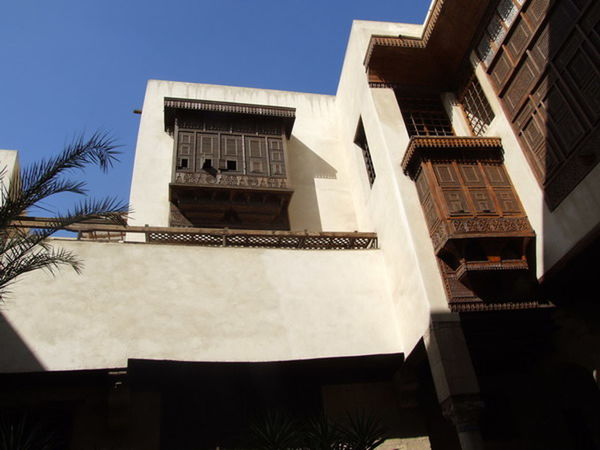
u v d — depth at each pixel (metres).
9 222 5.83
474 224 8.15
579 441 9.38
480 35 9.96
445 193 8.57
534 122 8.29
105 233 11.25
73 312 8.00
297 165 13.70
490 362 9.17
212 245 9.77
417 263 8.37
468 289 8.02
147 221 11.61
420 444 9.05
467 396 7.19
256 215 11.73
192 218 11.52
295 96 15.23
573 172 7.32
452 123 10.89
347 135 13.55
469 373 7.36
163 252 8.97
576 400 9.60
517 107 8.72
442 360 7.45
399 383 9.27
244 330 8.51
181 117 12.47
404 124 10.52
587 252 7.15
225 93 14.56
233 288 8.91
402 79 11.29
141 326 8.12
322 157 14.05
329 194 13.30
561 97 7.65
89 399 8.11
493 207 8.45
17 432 6.79
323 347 8.66
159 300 8.44
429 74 11.44
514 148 8.77
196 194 11.41
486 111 9.97
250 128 12.81
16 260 6.07
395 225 9.46
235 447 8.30
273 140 12.75
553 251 7.64
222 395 8.78
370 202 11.32
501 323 8.04
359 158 12.30
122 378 7.70
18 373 7.38
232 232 9.74
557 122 7.73
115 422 7.86
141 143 12.91
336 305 9.23
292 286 9.23
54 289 8.12
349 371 9.23
